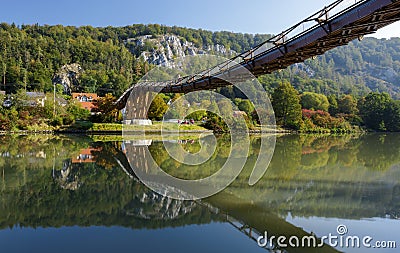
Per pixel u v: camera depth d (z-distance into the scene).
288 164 11.66
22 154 13.98
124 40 94.88
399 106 45.75
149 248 4.37
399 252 4.27
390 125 45.59
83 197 6.91
